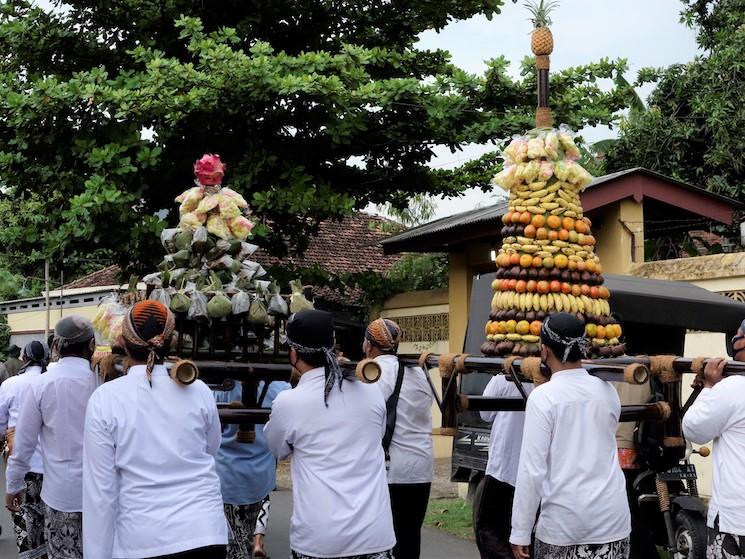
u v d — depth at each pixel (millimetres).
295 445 4102
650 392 6391
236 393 6117
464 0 13484
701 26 14805
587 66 12203
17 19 13367
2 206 20609
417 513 6055
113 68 13430
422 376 6078
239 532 6137
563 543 4074
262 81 10773
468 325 8891
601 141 14570
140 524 3715
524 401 4961
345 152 13203
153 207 12852
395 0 13641
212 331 5355
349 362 4477
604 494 4090
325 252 18562
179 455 3846
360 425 4098
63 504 5598
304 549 4012
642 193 10352
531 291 5020
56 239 11109
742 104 13250
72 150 11250
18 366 15164
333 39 13828
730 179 13773
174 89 10789
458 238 12359
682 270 9578
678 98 14055
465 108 11734
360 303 15625
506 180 5211
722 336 9273
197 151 12367
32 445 5664
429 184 13945
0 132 11789
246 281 5496
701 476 9406
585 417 4125
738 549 4508
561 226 5125
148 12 12914
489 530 6223
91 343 5828
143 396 3869
